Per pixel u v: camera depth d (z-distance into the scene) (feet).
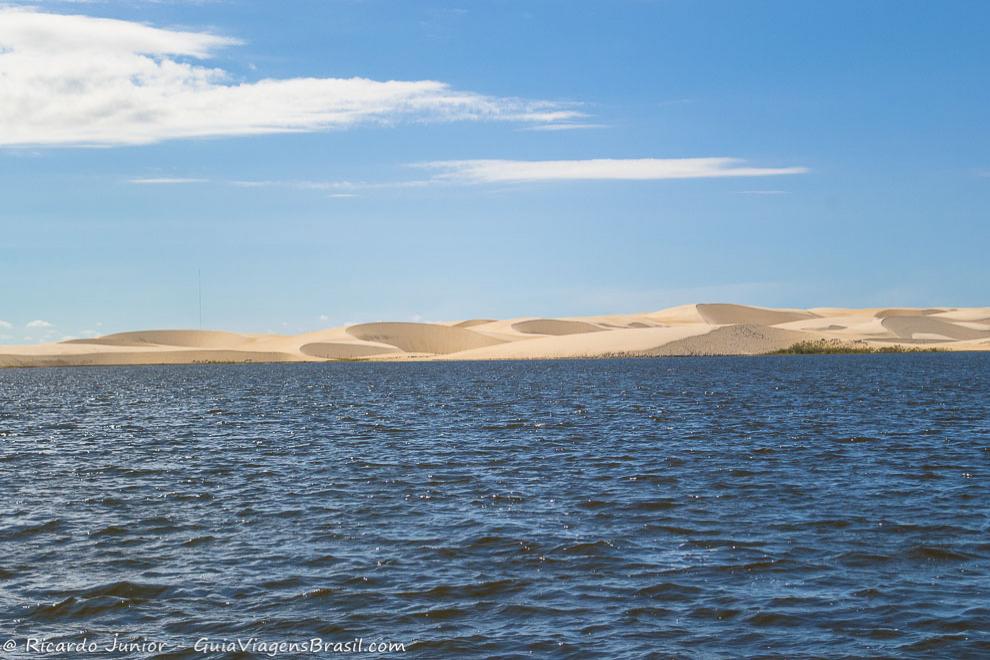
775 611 57.00
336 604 59.47
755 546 72.08
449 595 60.90
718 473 106.73
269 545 74.54
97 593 62.13
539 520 82.17
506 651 51.44
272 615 57.67
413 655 51.16
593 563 67.72
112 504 92.48
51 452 135.95
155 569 67.77
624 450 128.26
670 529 77.97
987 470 107.04
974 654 50.31
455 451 129.90
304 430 165.48
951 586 61.52
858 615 56.18
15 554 72.43
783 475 104.88
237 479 107.24
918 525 78.48
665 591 61.05
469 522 81.66
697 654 50.65
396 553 71.31
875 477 102.99
